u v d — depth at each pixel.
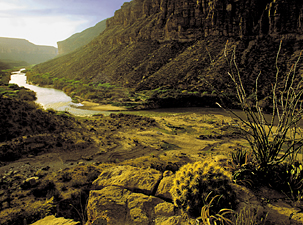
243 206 2.52
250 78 44.25
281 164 3.19
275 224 2.20
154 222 2.51
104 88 62.78
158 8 106.50
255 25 59.22
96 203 2.90
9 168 10.64
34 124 17.39
